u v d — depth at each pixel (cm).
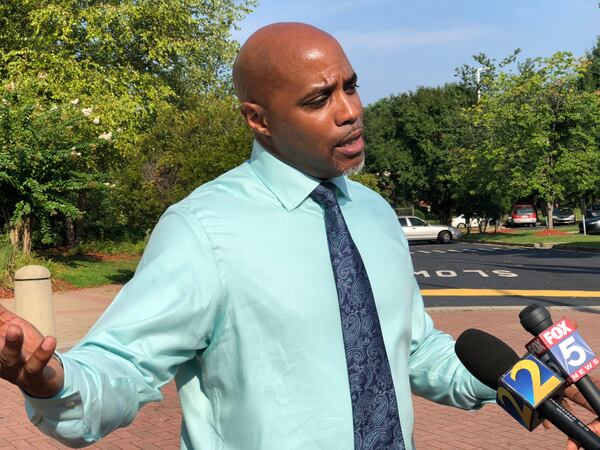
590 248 2473
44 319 880
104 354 125
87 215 2206
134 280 137
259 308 141
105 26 2231
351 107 149
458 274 1739
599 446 129
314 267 146
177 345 135
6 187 1527
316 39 149
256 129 154
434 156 4278
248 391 140
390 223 167
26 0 2173
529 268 1838
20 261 1503
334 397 141
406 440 151
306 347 142
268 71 148
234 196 151
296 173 152
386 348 151
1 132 1474
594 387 136
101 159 2033
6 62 2244
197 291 138
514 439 521
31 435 537
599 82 4728
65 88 2119
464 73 4391
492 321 1033
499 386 140
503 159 3112
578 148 3097
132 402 124
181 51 2397
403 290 159
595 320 1021
